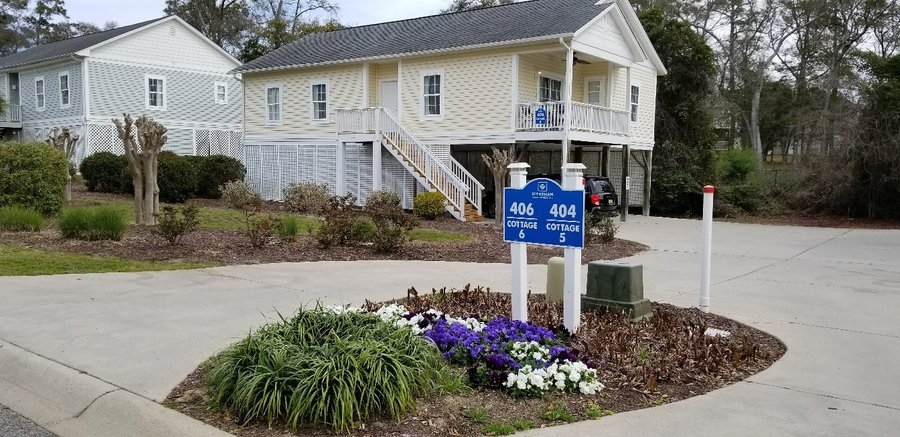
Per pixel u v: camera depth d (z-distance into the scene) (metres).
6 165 14.49
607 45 20.53
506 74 19.64
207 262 10.55
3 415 4.50
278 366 4.25
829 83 26.55
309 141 24.64
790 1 44.03
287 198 21.50
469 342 5.20
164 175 21.97
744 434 4.16
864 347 6.31
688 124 27.73
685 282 10.08
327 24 45.50
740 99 46.53
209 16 51.75
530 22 20.41
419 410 4.34
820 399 4.84
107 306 7.28
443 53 20.61
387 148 21.36
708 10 46.22
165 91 31.36
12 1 56.25
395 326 5.09
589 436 4.06
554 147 22.72
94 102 28.92
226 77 33.88
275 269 10.14
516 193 6.15
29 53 34.75
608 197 20.00
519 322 5.82
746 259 12.92
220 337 6.06
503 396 4.65
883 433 4.23
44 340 5.89
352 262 11.12
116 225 12.02
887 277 10.80
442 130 21.17
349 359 4.26
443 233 15.80
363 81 22.92
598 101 22.50
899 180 22.17
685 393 4.91
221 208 20.86
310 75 24.45
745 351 5.82
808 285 9.93
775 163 44.38
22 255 10.18
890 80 22.42
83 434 4.19
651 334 6.34
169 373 5.04
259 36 42.78
